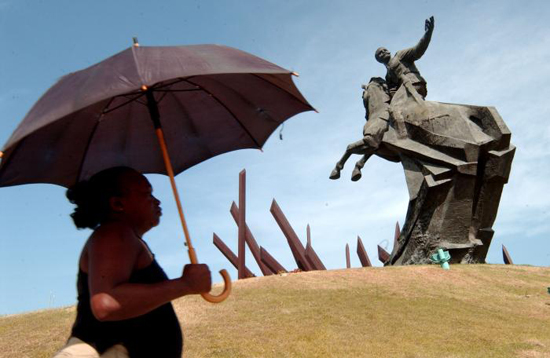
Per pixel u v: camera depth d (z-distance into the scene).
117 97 3.42
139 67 2.57
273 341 11.59
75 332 2.73
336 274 19.56
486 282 19.64
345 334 12.20
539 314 15.21
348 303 15.12
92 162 3.66
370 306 14.86
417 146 25.58
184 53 2.75
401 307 14.92
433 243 24.75
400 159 27.30
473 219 25.39
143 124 3.75
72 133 3.41
